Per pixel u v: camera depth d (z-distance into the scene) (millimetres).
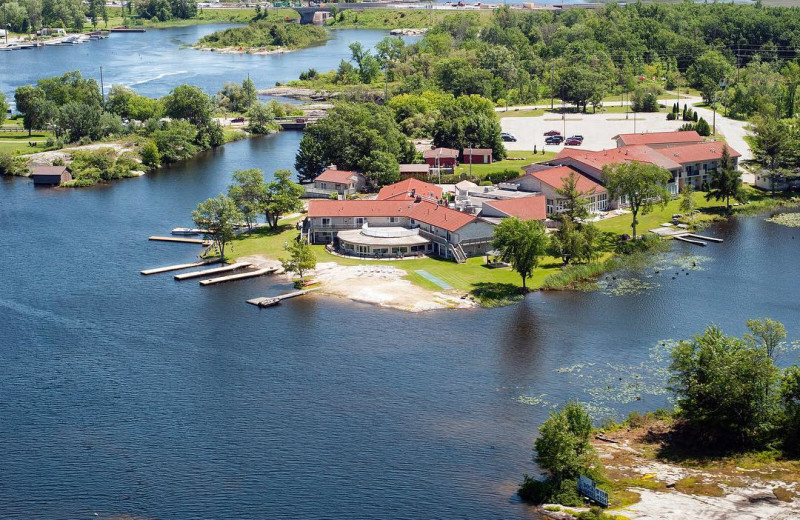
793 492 105750
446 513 105312
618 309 165500
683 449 117688
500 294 172750
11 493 110812
